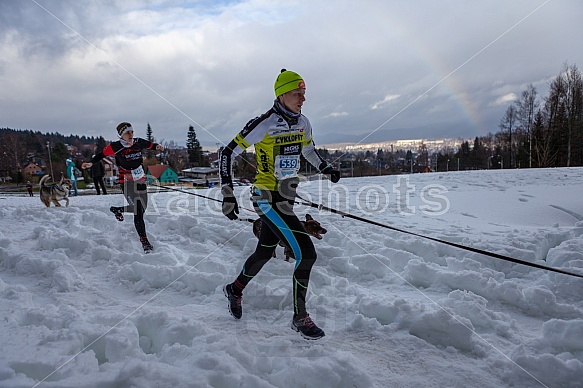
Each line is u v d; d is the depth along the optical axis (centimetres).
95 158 486
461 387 212
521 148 4000
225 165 268
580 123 3444
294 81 268
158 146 505
